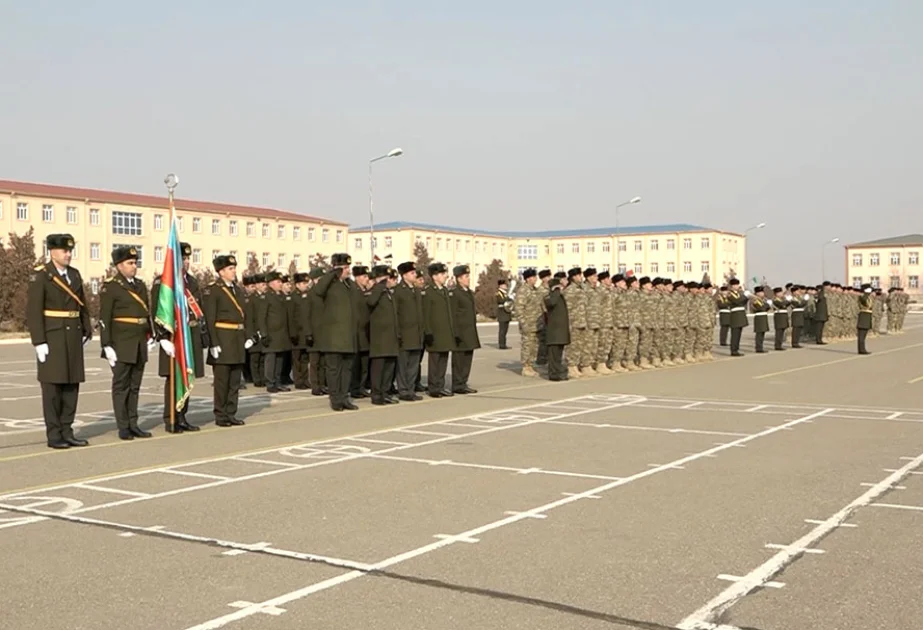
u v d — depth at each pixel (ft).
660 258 302.25
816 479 29.60
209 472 31.17
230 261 42.70
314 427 41.88
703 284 84.43
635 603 17.79
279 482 29.37
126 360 38.42
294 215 272.92
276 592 18.53
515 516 24.77
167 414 40.73
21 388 61.98
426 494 27.50
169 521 24.38
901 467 31.68
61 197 204.85
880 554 21.12
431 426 42.01
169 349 39.88
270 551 21.48
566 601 17.92
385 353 49.90
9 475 30.78
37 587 18.93
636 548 21.62
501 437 38.65
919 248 353.92
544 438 38.34
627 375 69.72
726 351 100.01
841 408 48.62
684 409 48.37
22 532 23.31
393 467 31.89
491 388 59.88
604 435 39.17
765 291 104.32
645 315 75.72
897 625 16.62
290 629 16.48
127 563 20.59
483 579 19.30
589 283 69.31
